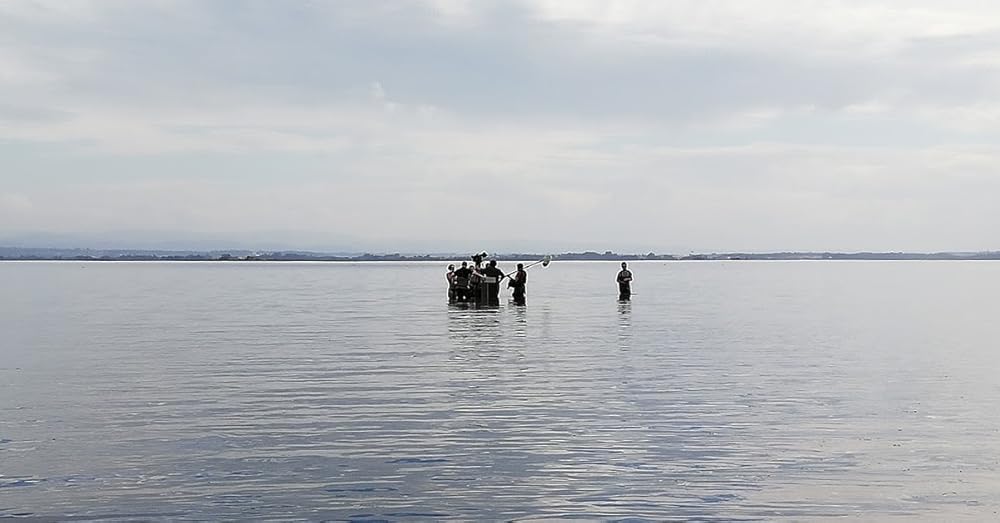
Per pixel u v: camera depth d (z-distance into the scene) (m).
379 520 8.05
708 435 11.39
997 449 10.59
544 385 15.59
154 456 10.28
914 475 9.45
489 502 8.56
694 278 112.06
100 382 16.08
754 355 20.42
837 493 8.80
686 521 7.99
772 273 150.75
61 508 8.36
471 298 42.75
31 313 38.62
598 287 73.69
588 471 9.65
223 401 13.95
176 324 31.39
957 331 28.12
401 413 12.91
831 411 13.07
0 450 10.56
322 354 20.67
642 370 17.62
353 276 130.38
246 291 67.56
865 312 39.09
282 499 8.65
